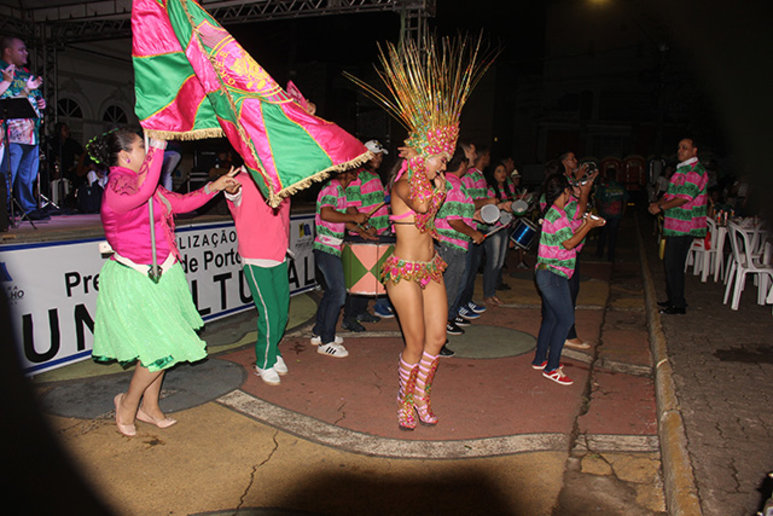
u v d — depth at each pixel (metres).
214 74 3.30
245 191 4.37
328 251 5.21
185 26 3.25
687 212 6.37
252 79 3.41
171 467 3.38
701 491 2.94
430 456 3.56
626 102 32.22
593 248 13.45
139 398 3.73
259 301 4.57
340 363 5.23
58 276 4.77
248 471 3.35
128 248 3.39
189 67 3.38
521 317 6.99
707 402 4.07
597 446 3.74
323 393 4.52
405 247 3.71
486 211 4.79
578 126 33.06
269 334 4.63
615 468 3.47
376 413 4.17
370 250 5.44
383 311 6.91
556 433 3.90
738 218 7.98
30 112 6.34
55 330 4.77
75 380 4.74
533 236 6.15
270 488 3.17
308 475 3.31
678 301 6.61
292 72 20.56
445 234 5.59
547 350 5.41
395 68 3.75
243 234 4.46
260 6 11.80
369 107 22.20
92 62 15.51
